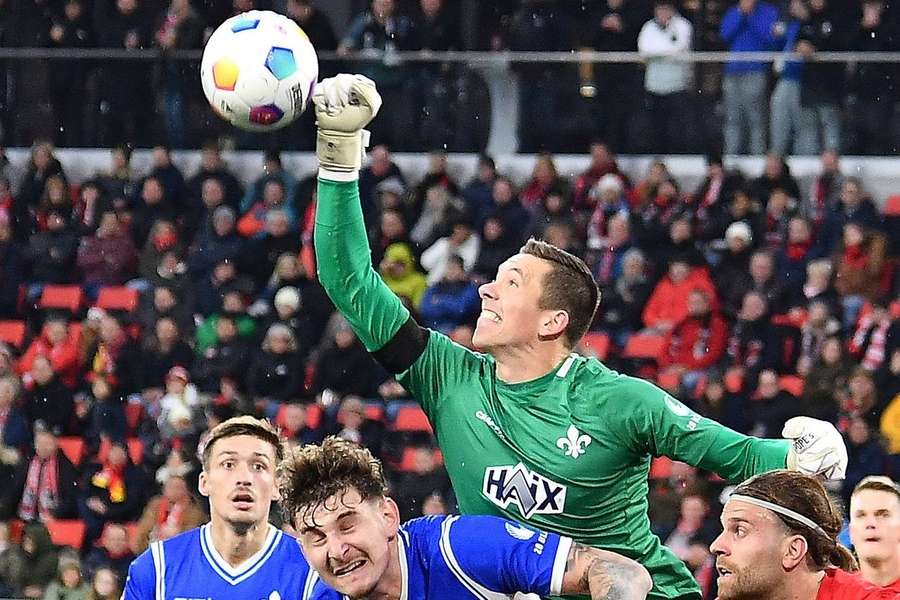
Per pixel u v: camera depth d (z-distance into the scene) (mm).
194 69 45156
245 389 39094
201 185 44156
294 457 11219
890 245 41469
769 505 12367
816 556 12422
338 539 11039
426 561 11500
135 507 37156
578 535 12633
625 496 12734
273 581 16297
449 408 13000
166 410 37969
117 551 35938
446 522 11664
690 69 43406
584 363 12852
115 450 37656
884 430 36281
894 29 42812
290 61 13375
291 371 38938
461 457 12922
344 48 44688
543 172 43156
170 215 44031
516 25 44219
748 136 43219
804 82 42906
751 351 38844
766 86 43000
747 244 40719
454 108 44344
